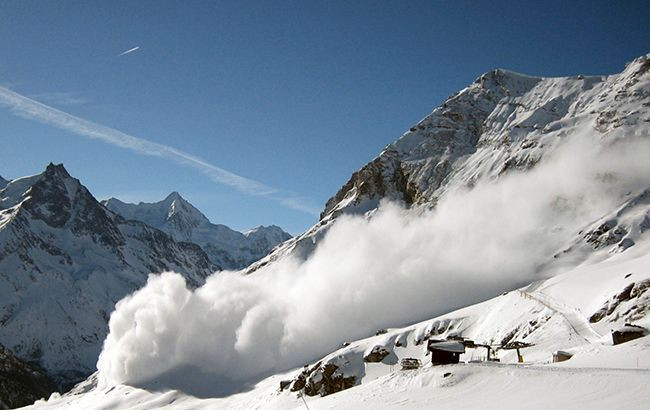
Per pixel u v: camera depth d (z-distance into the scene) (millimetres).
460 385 47375
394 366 107562
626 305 78250
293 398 113562
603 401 36438
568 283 106500
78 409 182125
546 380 43656
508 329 97062
